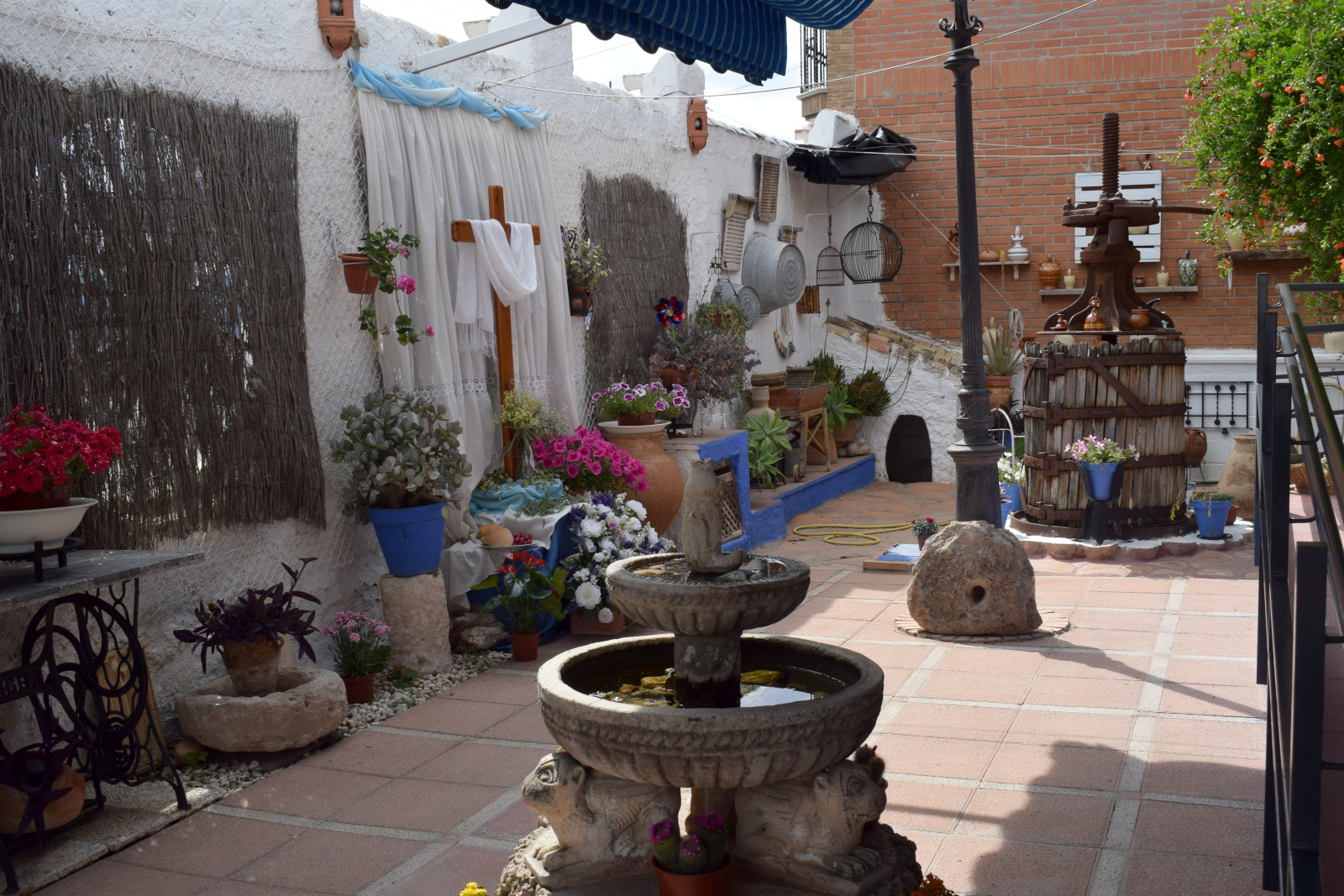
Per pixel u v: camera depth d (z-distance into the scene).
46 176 4.25
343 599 5.88
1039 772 4.20
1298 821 1.78
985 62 12.22
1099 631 6.17
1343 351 9.55
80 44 4.43
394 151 6.11
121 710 4.26
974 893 3.29
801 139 13.00
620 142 8.62
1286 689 2.27
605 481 7.21
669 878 2.95
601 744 2.88
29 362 4.18
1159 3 11.67
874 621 6.66
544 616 6.42
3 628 4.21
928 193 12.62
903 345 12.27
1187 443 10.96
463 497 6.42
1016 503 9.31
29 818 3.63
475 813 4.06
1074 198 12.06
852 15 5.18
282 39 5.46
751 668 3.59
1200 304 11.70
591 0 4.27
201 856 3.78
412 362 6.19
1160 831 3.64
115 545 4.53
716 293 10.14
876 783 3.20
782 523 9.63
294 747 4.61
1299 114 6.98
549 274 7.38
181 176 4.83
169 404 4.76
